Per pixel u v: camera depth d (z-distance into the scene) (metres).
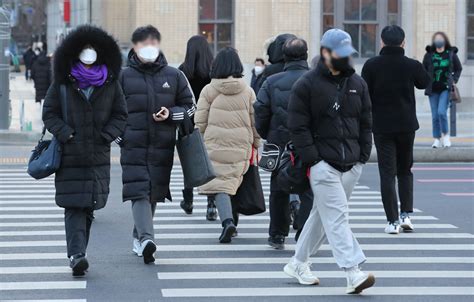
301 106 13.76
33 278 15.09
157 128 15.95
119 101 15.02
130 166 15.94
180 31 50.78
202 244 17.86
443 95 33.62
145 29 16.00
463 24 51.34
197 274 15.42
